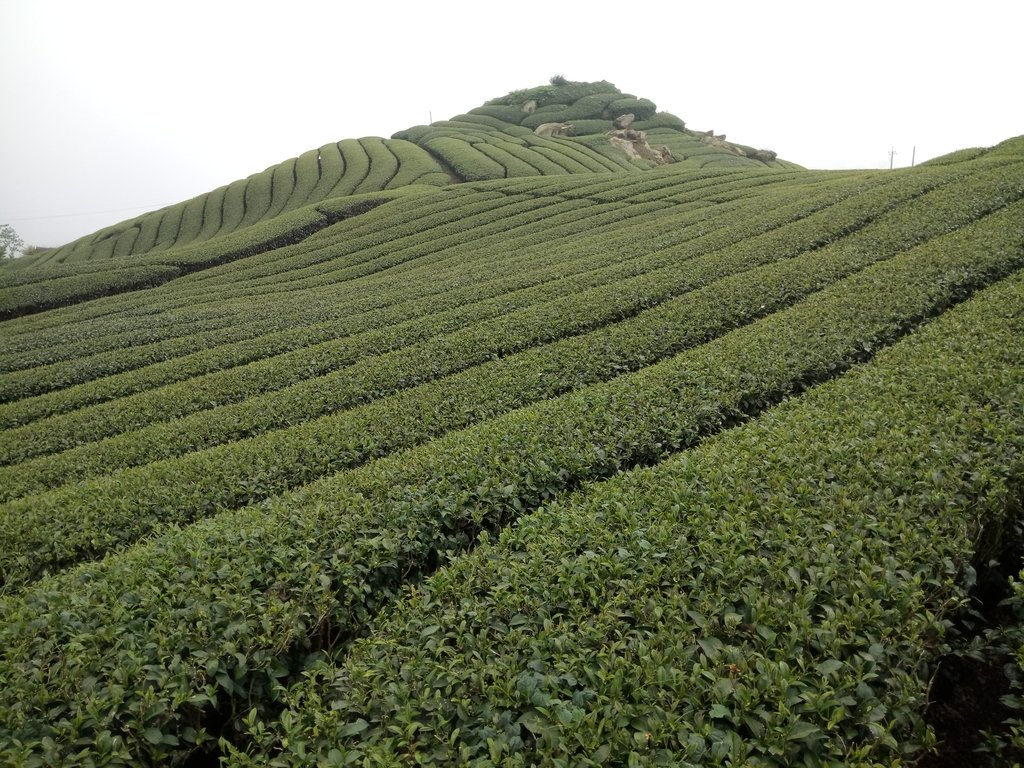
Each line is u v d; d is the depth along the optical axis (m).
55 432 19.42
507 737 4.98
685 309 20.22
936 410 9.52
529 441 11.12
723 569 6.52
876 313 15.81
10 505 12.98
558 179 63.03
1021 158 32.72
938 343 12.87
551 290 27.73
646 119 115.38
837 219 27.77
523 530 8.09
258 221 78.75
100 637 6.61
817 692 4.97
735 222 35.44
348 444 14.02
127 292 47.59
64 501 12.84
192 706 6.11
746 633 5.68
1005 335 12.36
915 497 7.29
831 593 5.98
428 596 7.02
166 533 9.76
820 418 10.14
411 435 14.40
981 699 6.58
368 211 62.72
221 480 12.94
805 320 16.41
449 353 20.53
